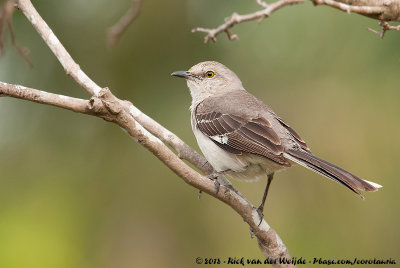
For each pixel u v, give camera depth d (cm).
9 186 1230
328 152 1245
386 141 1230
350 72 1276
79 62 1275
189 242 1233
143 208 1245
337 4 794
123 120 706
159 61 1292
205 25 1280
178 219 1243
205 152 957
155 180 1264
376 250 1188
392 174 1216
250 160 919
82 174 1255
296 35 1270
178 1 1285
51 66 1265
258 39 1287
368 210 1210
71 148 1276
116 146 1283
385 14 822
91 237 1197
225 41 1290
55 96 674
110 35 887
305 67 1299
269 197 1245
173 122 1271
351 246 1193
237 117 948
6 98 1277
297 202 1233
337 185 1227
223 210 1250
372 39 1220
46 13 1246
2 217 1186
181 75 1086
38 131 1279
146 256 1210
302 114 1280
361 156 1233
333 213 1220
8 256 1139
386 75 1244
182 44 1289
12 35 754
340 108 1269
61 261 1153
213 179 909
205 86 1073
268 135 906
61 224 1194
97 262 1180
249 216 838
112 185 1259
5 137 1267
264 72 1316
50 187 1233
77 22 1270
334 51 1262
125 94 1291
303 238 1202
